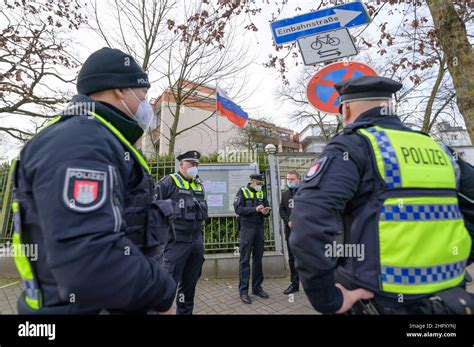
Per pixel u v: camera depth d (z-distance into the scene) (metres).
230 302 3.79
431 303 1.00
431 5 2.56
